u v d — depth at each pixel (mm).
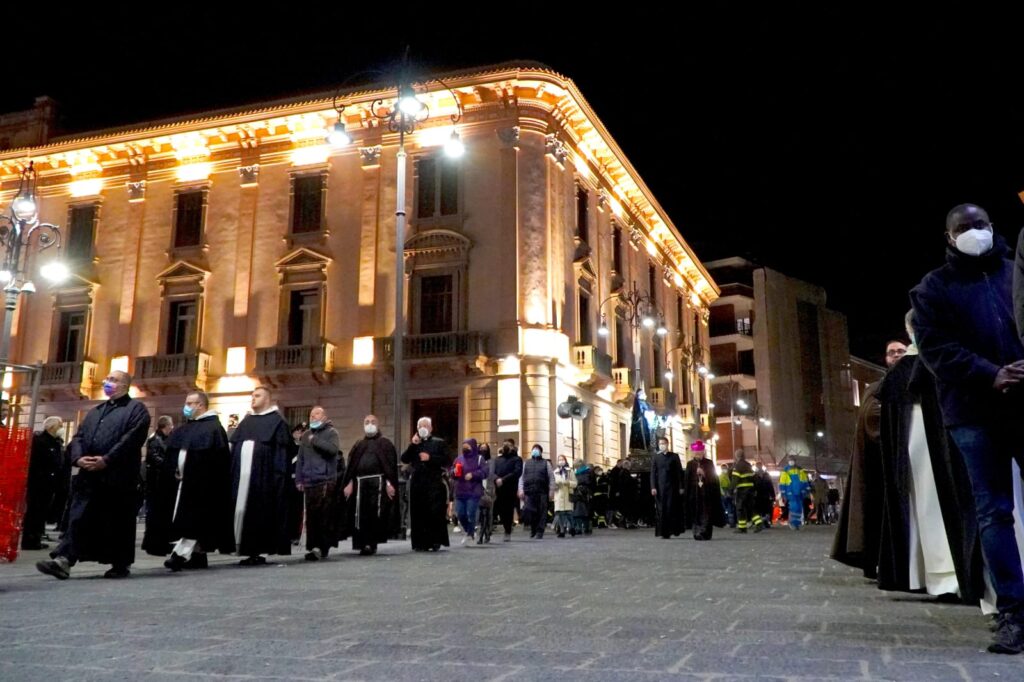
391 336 27000
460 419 26312
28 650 3887
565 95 28062
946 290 4164
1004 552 3807
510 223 27031
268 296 28672
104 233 30906
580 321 30391
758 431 50094
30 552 11820
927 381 4832
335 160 29000
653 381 38125
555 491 18609
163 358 28641
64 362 30250
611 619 4895
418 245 27641
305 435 10906
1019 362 3820
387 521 11797
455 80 27375
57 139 31453
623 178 35062
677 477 17609
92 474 7766
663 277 41656
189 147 30422
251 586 6969
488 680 3188
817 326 59812
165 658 3674
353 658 3662
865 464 6145
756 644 3973
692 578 7699
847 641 4051
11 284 16781
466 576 7949
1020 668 3357
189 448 8914
